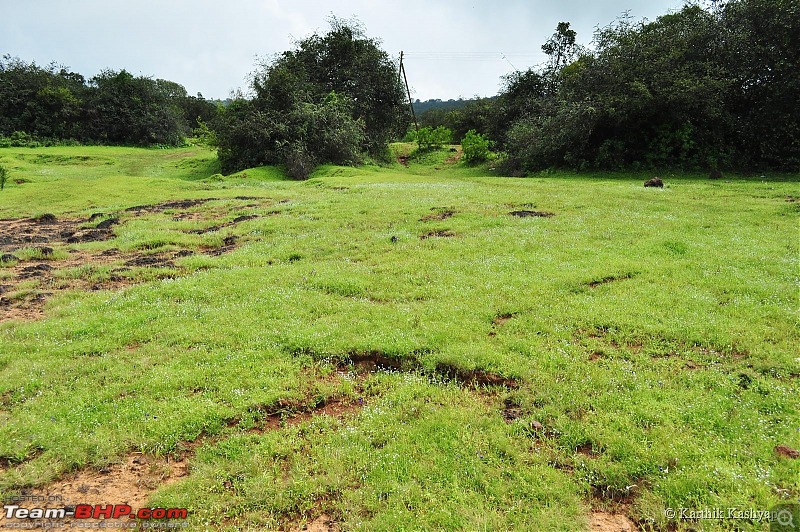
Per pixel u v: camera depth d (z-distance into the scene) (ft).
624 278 28.91
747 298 24.79
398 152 178.29
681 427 15.42
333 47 155.53
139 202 69.97
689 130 87.81
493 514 12.55
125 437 15.92
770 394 16.87
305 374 19.69
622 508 12.98
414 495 13.30
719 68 84.84
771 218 42.86
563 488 13.41
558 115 101.14
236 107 129.29
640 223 41.70
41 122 182.50
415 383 18.79
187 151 189.78
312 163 116.57
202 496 13.60
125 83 204.54
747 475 13.32
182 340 22.80
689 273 28.84
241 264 35.29
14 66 187.83
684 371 18.66
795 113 81.61
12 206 69.97
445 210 50.85
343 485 13.87
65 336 23.65
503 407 17.30
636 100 85.71
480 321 23.65
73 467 15.02
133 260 38.09
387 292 28.17
